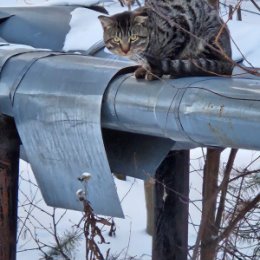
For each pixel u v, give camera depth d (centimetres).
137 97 934
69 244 1535
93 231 941
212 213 1150
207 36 1169
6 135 1145
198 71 1033
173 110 879
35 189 2003
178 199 1255
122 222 1948
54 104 1029
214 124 834
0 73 1109
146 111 920
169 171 1245
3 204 1163
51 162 1060
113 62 1076
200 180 1978
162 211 1269
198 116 848
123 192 2117
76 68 1035
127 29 1262
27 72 1084
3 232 1170
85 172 1010
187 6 1195
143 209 2033
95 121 978
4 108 1101
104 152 989
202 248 1123
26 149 1088
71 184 1047
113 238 1828
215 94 842
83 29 1712
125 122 964
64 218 1914
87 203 937
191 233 1848
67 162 1039
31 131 1071
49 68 1067
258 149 812
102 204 1020
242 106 805
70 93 1010
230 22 1667
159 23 1198
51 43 1694
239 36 1545
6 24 1777
